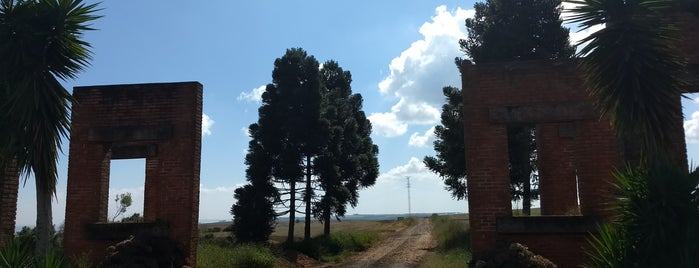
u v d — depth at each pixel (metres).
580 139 10.74
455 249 21.33
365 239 32.25
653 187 6.71
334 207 28.06
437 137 28.72
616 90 7.67
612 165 10.46
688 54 10.15
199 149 12.70
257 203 25.59
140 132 12.52
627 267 6.61
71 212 12.45
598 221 10.35
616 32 7.63
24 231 13.73
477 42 24.75
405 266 19.28
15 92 8.60
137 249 11.38
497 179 10.78
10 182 11.62
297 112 26.83
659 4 7.70
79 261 11.61
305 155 27.17
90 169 12.60
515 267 9.73
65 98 9.30
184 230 12.11
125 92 12.78
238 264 15.47
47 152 8.84
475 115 11.01
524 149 24.77
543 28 22.73
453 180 27.34
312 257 24.20
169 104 12.62
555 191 13.62
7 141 8.73
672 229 6.51
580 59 8.14
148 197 16.47
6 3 8.87
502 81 11.02
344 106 29.75
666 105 7.55
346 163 29.09
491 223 10.70
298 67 27.20
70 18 9.07
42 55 8.90
